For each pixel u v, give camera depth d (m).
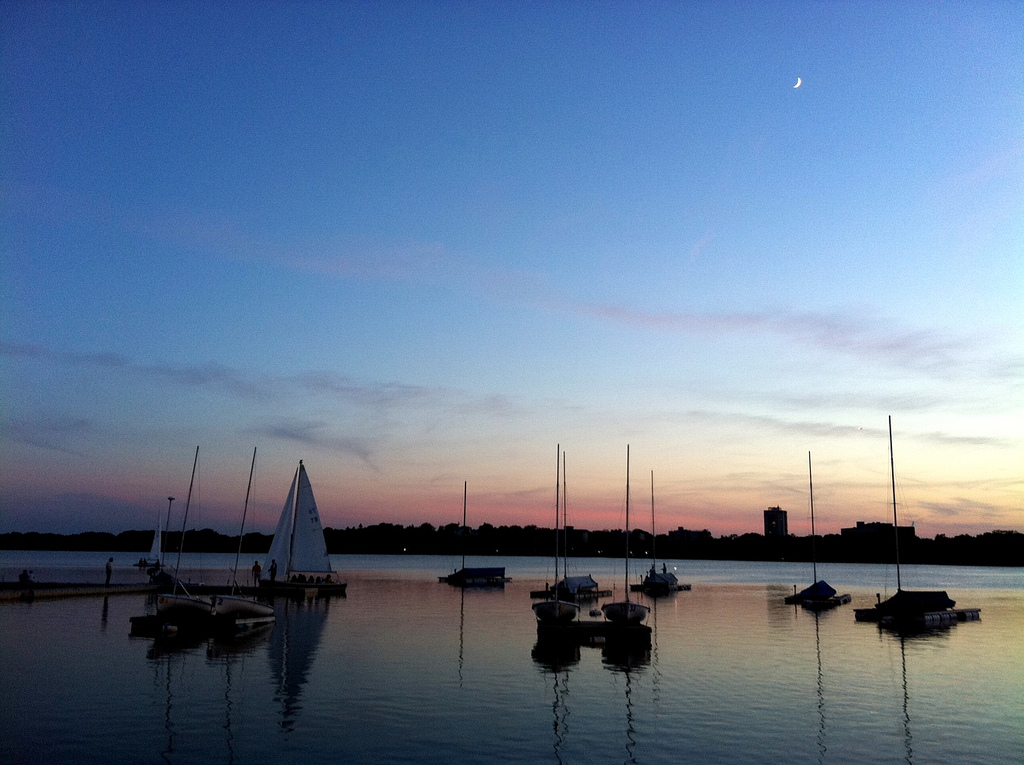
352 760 24.66
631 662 43.91
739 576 186.88
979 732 29.50
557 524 63.97
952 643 54.38
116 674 37.25
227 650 44.97
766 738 28.30
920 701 34.62
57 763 23.91
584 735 28.16
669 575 117.19
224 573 129.00
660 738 28.00
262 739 26.72
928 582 162.62
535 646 49.06
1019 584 153.75
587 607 82.81
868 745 27.61
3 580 99.88
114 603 70.12
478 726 29.03
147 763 24.05
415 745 26.42
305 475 89.69
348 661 42.12
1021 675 41.44
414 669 40.19
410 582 123.31
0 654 42.16
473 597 88.94
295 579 87.88
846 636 57.72
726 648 50.38
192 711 30.31
